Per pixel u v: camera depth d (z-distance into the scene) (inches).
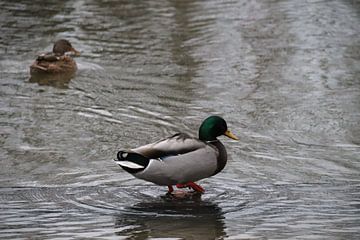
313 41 821.9
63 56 730.8
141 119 593.0
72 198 436.1
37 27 894.4
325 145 534.0
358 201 430.3
